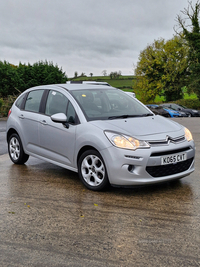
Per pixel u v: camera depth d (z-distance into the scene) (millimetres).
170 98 41531
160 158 4066
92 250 2756
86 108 4809
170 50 39812
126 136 4086
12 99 24875
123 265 2500
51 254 2695
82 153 4648
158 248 2775
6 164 6445
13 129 6344
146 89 41156
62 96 5211
